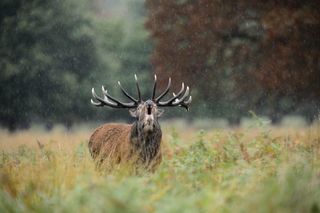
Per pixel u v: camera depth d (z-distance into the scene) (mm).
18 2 87625
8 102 85750
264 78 61375
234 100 69812
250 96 68625
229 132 27734
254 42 64750
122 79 93625
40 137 44500
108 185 15367
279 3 63156
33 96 85875
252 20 65125
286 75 61219
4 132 72062
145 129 21922
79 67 89000
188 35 66625
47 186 16844
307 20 60375
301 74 61156
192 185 17641
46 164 19219
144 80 95000
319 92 61688
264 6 63906
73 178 17656
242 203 14125
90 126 85188
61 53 88250
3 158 24656
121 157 22875
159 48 68250
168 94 68562
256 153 23594
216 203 14383
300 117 73250
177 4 68188
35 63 85812
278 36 61156
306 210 13750
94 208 13945
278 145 24109
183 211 13734
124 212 13227
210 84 66438
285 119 74625
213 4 66125
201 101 67562
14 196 16844
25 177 17984
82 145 26812
